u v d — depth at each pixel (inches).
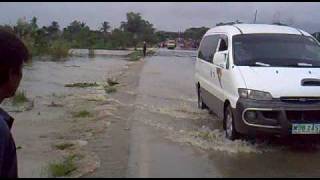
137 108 468.4
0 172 68.1
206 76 419.2
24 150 296.8
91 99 529.7
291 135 295.9
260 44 349.7
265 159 283.3
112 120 401.1
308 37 369.1
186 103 507.8
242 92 305.7
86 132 353.1
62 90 616.4
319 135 299.3
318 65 333.1
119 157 280.4
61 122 392.8
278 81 304.5
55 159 275.4
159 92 605.0
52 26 2529.5
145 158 278.7
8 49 70.7
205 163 270.7
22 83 690.8
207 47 438.3
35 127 370.9
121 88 641.0
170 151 296.5
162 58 1642.5
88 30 2815.0
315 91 299.1
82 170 252.7
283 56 339.3
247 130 300.4
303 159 285.4
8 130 70.1
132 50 2519.7
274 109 293.9
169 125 382.6
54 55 1533.0
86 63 1242.0
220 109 354.9
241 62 332.8
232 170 258.5
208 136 338.3
